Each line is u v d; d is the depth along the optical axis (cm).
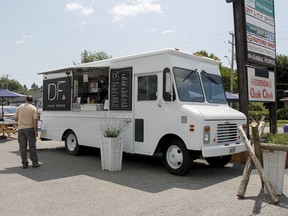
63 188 615
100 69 947
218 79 874
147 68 795
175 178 710
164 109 752
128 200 542
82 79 1036
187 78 777
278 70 5262
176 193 588
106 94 950
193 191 602
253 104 4222
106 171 777
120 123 850
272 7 1098
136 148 815
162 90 756
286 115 4050
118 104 862
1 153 1057
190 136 698
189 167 720
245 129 814
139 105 808
